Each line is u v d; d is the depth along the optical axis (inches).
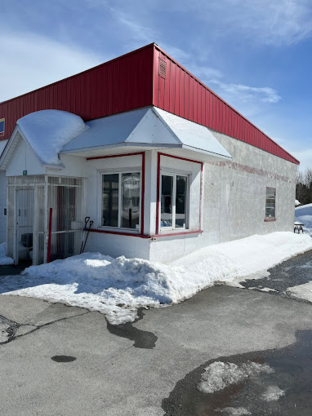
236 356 156.8
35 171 322.3
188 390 128.0
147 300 228.2
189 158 344.8
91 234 345.1
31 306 216.8
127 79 318.7
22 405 116.2
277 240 510.6
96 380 133.3
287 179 656.4
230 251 372.8
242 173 475.2
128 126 286.4
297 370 145.0
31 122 343.9
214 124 401.4
